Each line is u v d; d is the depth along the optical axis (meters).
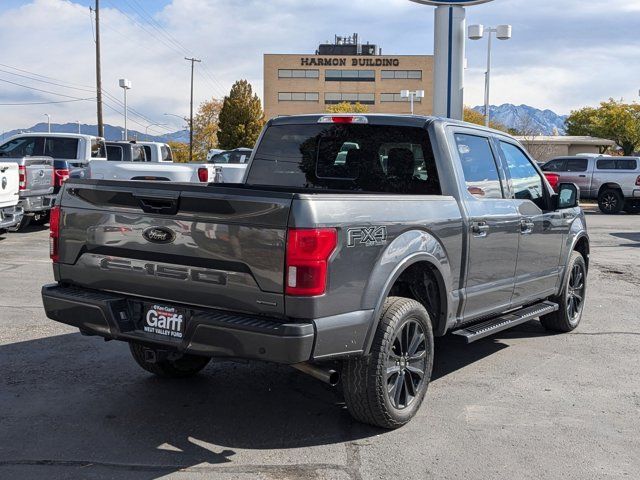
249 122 69.75
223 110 70.19
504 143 6.02
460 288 5.00
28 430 4.33
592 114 60.25
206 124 86.38
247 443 4.19
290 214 3.63
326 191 5.36
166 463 3.89
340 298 3.83
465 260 4.98
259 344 3.67
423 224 4.48
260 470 3.82
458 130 5.31
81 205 4.37
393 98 90.88
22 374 5.44
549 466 3.93
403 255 4.27
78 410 4.69
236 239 3.76
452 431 4.43
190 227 3.91
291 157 5.69
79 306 4.31
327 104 91.12
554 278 6.64
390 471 3.83
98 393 5.04
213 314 3.87
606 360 6.14
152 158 21.98
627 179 23.88
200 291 3.92
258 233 3.70
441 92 13.95
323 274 3.70
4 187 12.27
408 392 4.52
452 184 5.00
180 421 4.54
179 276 3.98
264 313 3.75
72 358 5.89
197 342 3.88
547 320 7.09
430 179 5.07
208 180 14.34
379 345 4.15
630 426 4.56
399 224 4.27
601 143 55.41
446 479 3.75
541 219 6.18
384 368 4.18
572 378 5.60
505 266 5.62
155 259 4.08
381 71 90.50
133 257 4.17
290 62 90.69
